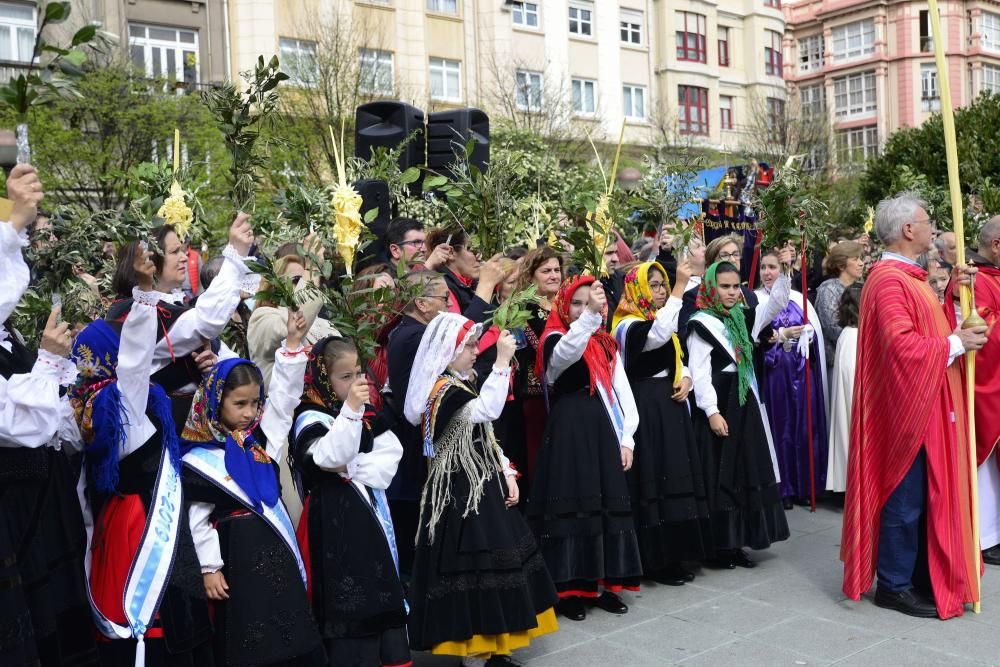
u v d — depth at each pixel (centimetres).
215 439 354
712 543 541
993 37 3922
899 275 482
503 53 2375
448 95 2312
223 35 1955
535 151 1897
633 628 468
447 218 571
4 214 307
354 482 376
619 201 612
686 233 582
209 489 344
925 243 489
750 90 3188
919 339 467
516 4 2466
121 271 362
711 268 565
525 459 523
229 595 344
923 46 3816
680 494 518
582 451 477
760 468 555
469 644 391
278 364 370
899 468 475
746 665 420
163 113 1443
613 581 475
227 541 346
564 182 1031
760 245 633
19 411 301
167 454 342
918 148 1529
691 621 476
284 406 369
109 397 329
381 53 2077
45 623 313
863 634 454
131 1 1827
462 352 409
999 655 426
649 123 2639
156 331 334
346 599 363
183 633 331
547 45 2512
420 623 396
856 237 886
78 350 342
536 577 411
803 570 554
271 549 349
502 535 396
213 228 756
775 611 488
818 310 714
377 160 701
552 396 490
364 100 1788
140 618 326
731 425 552
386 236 581
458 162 618
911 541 480
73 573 329
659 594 520
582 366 479
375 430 391
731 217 791
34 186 312
